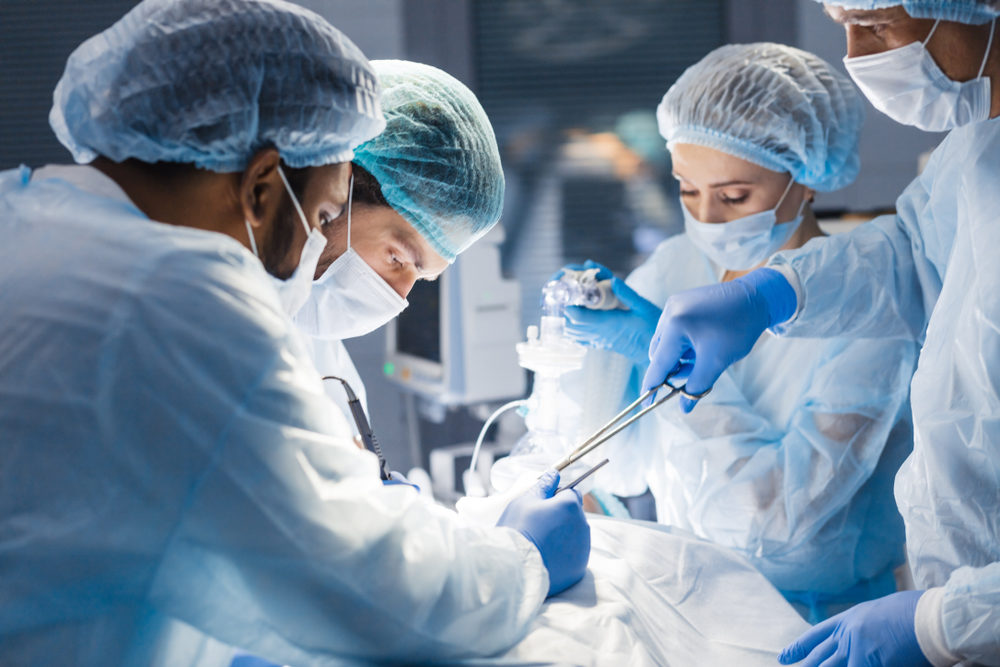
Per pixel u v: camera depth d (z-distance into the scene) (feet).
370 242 4.06
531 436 4.46
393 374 9.29
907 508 3.92
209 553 2.44
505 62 11.50
